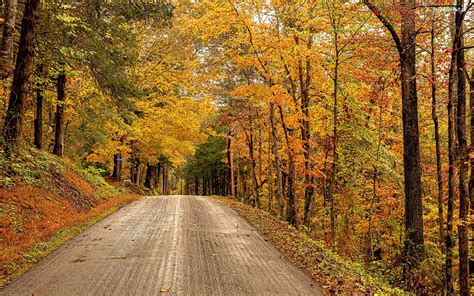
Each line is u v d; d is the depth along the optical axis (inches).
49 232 429.4
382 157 697.6
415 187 501.7
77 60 632.4
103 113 863.1
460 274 394.6
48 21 580.4
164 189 2586.1
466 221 385.4
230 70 879.7
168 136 1306.6
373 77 607.2
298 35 573.9
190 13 682.2
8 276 281.7
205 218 618.5
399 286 470.3
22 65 557.9
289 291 272.7
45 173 630.5
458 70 422.9
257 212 751.7
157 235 449.1
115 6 623.8
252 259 357.7
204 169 2114.9
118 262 323.0
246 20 614.5
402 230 715.4
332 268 349.1
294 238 479.8
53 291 249.9
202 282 278.8
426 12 485.4
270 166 968.9
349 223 762.2
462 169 400.5
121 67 683.4
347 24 554.9
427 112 689.6
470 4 370.9
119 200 842.8
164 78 1131.3
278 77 669.3
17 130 562.9
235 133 1163.3
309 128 665.6
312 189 702.5
